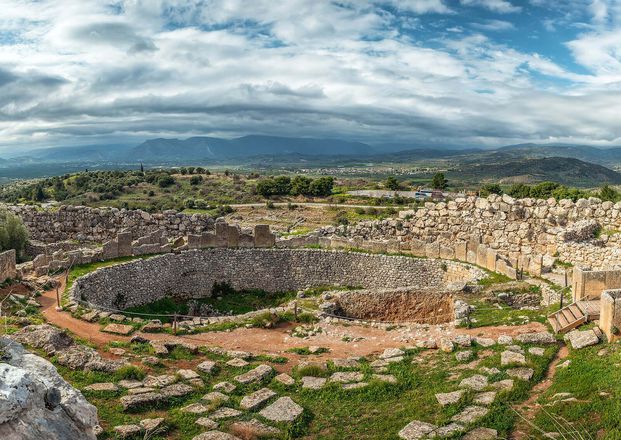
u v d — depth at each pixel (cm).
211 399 1595
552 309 2433
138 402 1491
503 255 3675
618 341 1766
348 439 1403
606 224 3656
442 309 3025
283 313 2728
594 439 1229
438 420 1433
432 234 4088
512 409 1455
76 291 2789
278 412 1541
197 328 2442
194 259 3700
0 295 2477
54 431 914
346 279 3803
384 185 15700
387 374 1836
